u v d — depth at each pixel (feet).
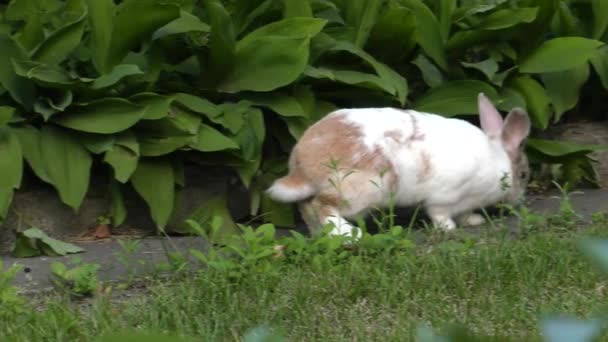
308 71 26.81
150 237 25.27
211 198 25.84
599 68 30.73
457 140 23.93
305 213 23.43
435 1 30.14
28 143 24.20
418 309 18.35
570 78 30.48
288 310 18.07
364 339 16.85
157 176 24.81
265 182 26.53
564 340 4.74
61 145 24.50
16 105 24.89
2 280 19.24
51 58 25.03
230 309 17.90
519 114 25.73
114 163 24.04
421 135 23.56
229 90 26.55
